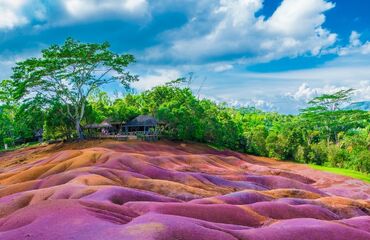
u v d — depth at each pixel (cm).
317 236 2345
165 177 5006
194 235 1952
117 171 4691
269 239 2211
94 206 2541
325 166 9925
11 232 2009
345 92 16488
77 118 9212
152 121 10375
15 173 5512
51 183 4266
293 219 2834
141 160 5562
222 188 4828
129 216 2539
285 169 8594
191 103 10762
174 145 9556
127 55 9106
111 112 11344
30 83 8512
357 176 7919
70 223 2067
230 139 11038
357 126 15588
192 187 4366
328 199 4269
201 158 7212
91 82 9188
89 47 8525
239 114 18112
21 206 3209
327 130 14900
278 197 4312
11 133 12338
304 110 16312
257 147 11081
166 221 2064
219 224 2439
